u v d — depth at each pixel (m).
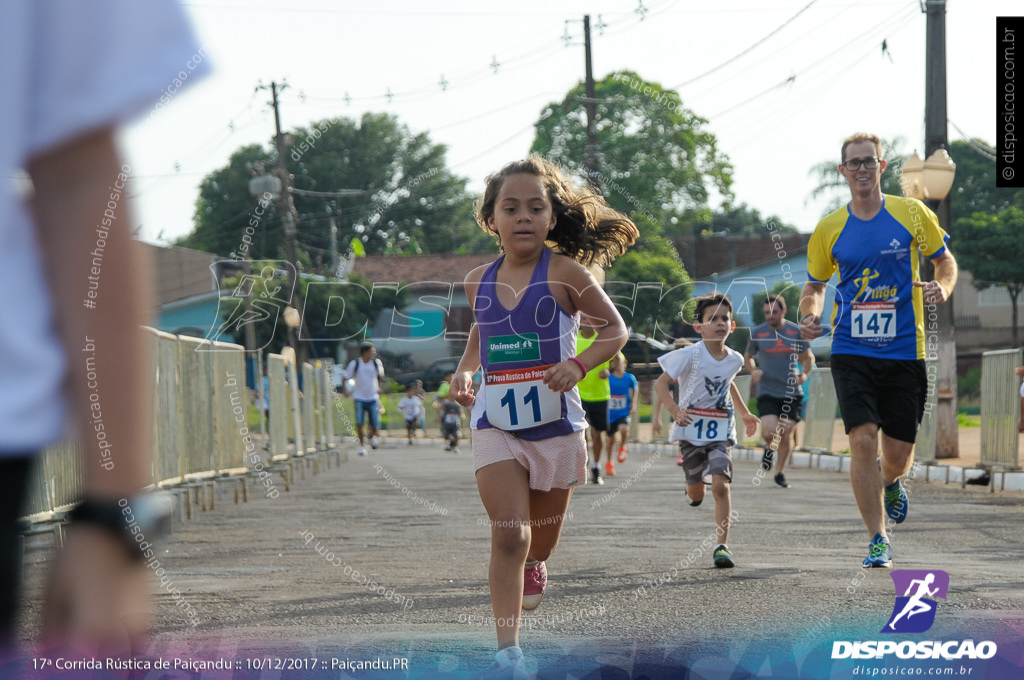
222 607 6.73
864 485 8.40
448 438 26.70
